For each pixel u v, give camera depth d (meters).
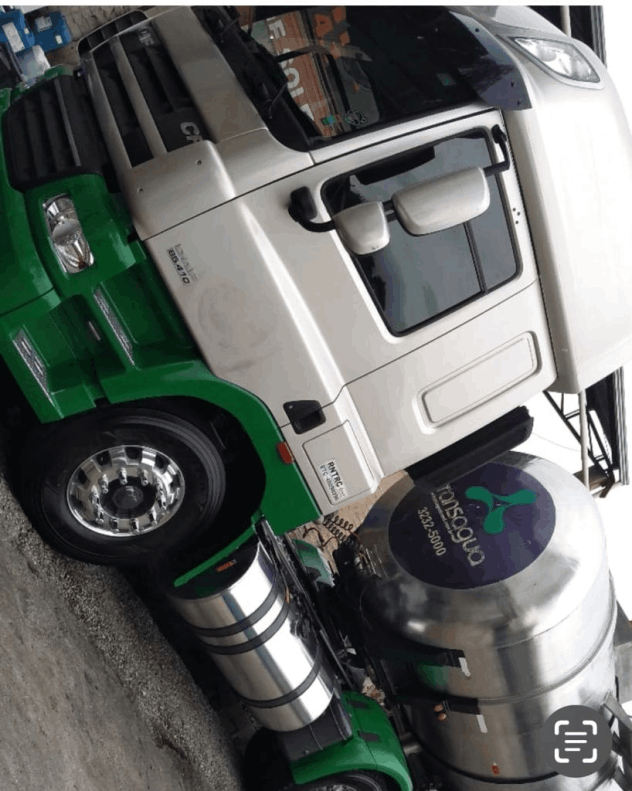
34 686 2.97
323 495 3.67
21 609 3.12
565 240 3.59
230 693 5.70
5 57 5.94
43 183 2.90
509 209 3.48
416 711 5.62
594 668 5.34
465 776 5.85
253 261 3.12
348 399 3.52
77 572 3.85
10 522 3.25
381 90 3.51
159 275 3.09
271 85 3.34
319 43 3.64
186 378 3.20
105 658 3.94
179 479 3.40
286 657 4.56
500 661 4.93
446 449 4.10
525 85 3.35
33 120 3.25
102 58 3.68
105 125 3.24
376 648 5.16
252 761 5.37
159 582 4.16
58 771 2.87
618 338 3.92
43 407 3.04
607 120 3.62
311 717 4.78
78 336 3.10
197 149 3.03
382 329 3.44
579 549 5.07
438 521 5.29
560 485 5.39
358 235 2.97
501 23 3.68
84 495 3.31
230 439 3.70
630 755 5.64
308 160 3.10
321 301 3.30
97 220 2.86
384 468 3.75
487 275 3.55
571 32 5.25
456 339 3.59
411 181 3.26
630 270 3.85
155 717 4.36
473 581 4.96
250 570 4.28
